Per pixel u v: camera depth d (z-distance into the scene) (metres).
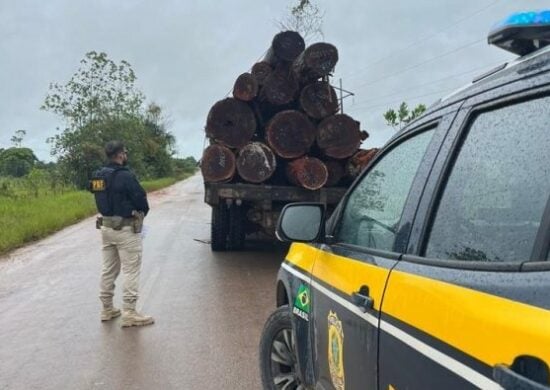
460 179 1.94
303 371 3.23
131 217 5.92
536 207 1.59
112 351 5.16
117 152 6.04
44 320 6.22
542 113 1.66
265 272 8.61
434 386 1.68
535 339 1.33
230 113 9.20
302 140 9.18
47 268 9.34
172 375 4.58
